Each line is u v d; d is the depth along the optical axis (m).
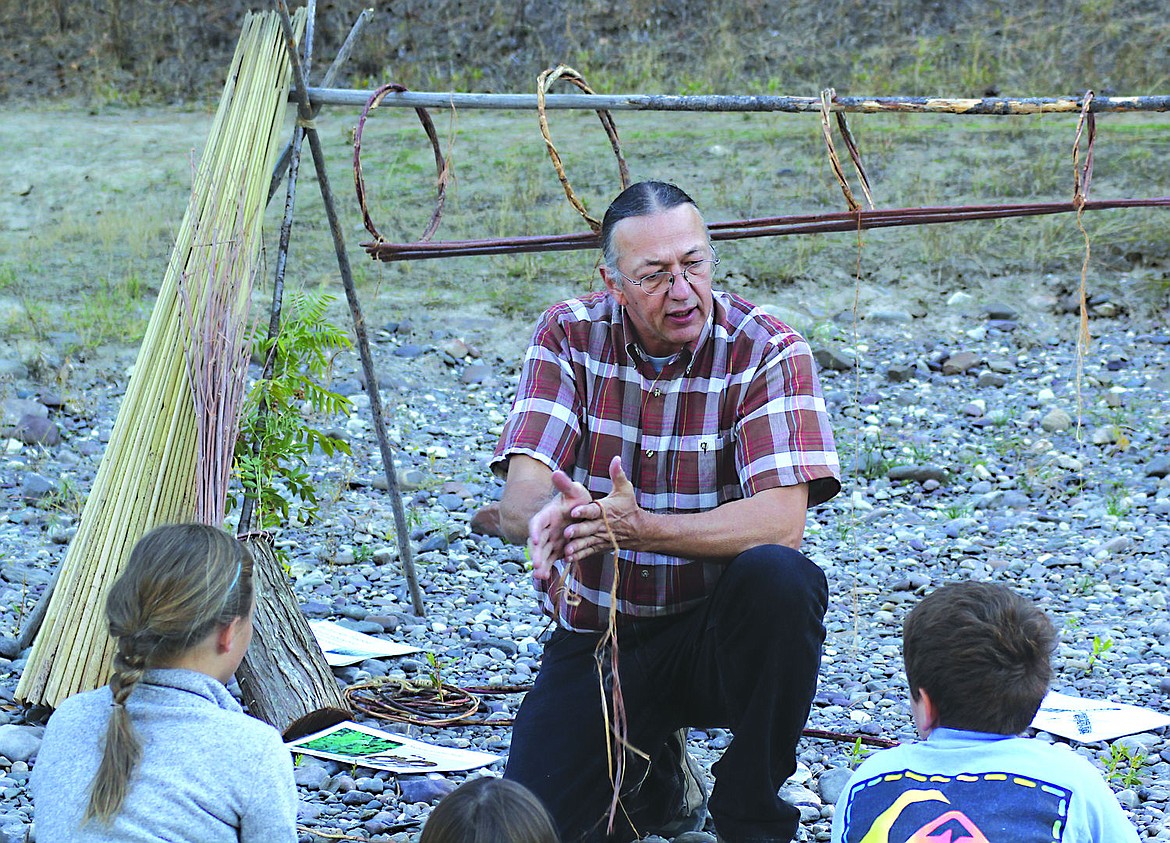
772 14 15.13
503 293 10.23
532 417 3.37
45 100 14.77
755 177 11.67
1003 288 10.18
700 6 15.31
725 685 3.10
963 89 13.72
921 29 14.77
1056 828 2.38
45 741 2.56
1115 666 5.04
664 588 3.29
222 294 4.40
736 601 3.02
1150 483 7.43
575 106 4.50
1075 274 10.23
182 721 2.50
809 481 3.21
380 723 4.42
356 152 4.44
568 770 3.18
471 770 3.95
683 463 3.36
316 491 7.24
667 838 3.55
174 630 2.50
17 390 8.46
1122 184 11.24
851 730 4.41
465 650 5.18
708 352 3.37
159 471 4.31
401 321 9.85
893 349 9.54
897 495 7.48
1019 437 8.22
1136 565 6.24
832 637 5.43
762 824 3.13
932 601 2.61
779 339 3.36
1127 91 13.38
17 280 10.09
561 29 15.23
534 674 4.95
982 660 2.48
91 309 9.62
